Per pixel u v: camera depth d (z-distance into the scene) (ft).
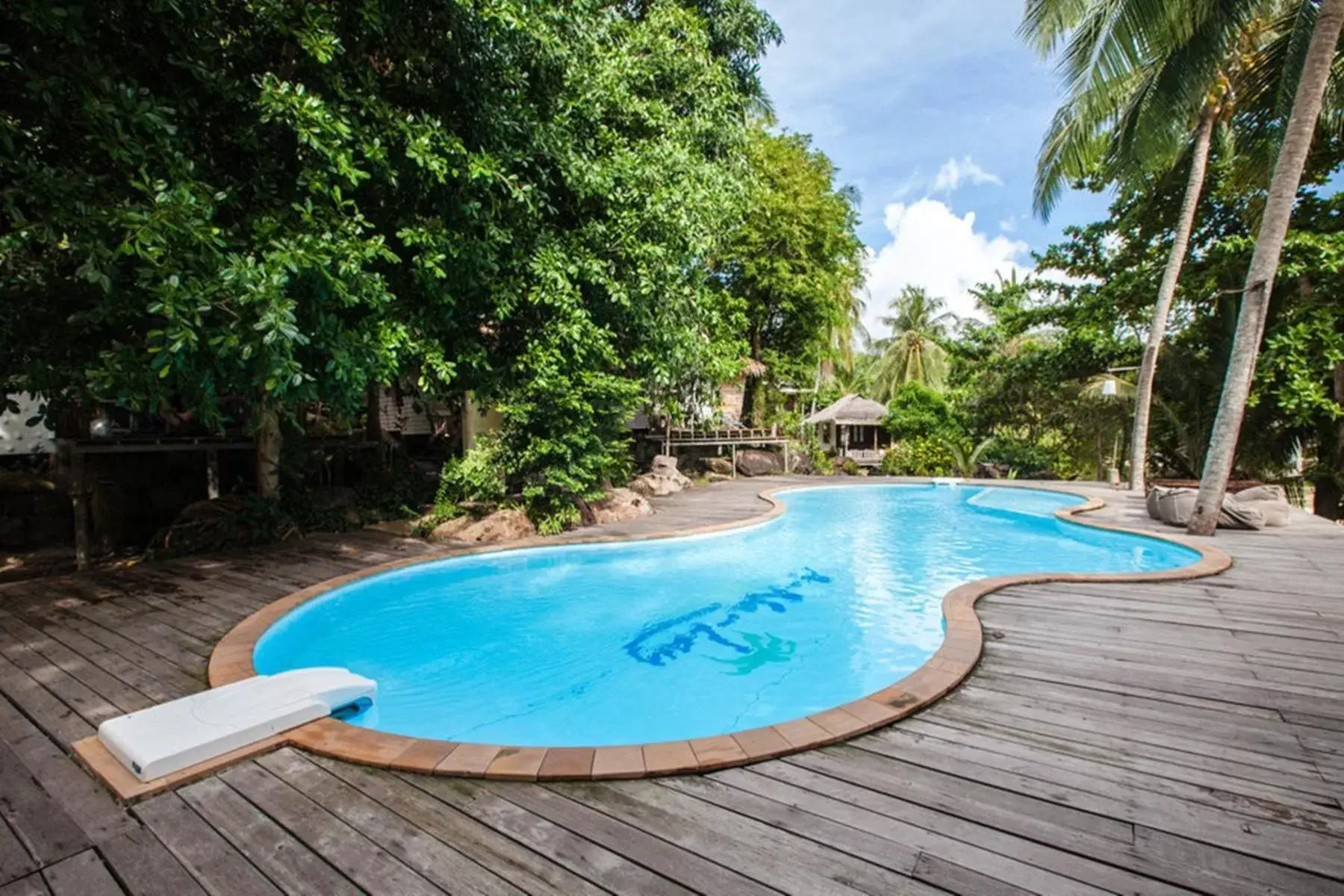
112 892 6.43
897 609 20.90
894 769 8.63
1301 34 29.84
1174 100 31.91
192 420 34.06
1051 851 6.82
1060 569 25.66
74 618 16.43
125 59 16.17
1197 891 6.21
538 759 8.86
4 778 8.72
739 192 38.68
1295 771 8.43
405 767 8.73
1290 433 42.57
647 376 34.99
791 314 62.64
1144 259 47.52
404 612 20.59
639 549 27.78
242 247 17.24
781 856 6.79
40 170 13.51
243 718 9.62
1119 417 53.26
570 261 26.07
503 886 6.38
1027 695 11.06
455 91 21.58
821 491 49.67
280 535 27.02
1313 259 34.91
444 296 22.08
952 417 72.59
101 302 15.52
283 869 6.73
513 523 28.25
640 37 32.76
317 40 16.97
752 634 18.69
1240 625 14.79
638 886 6.35
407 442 55.72
